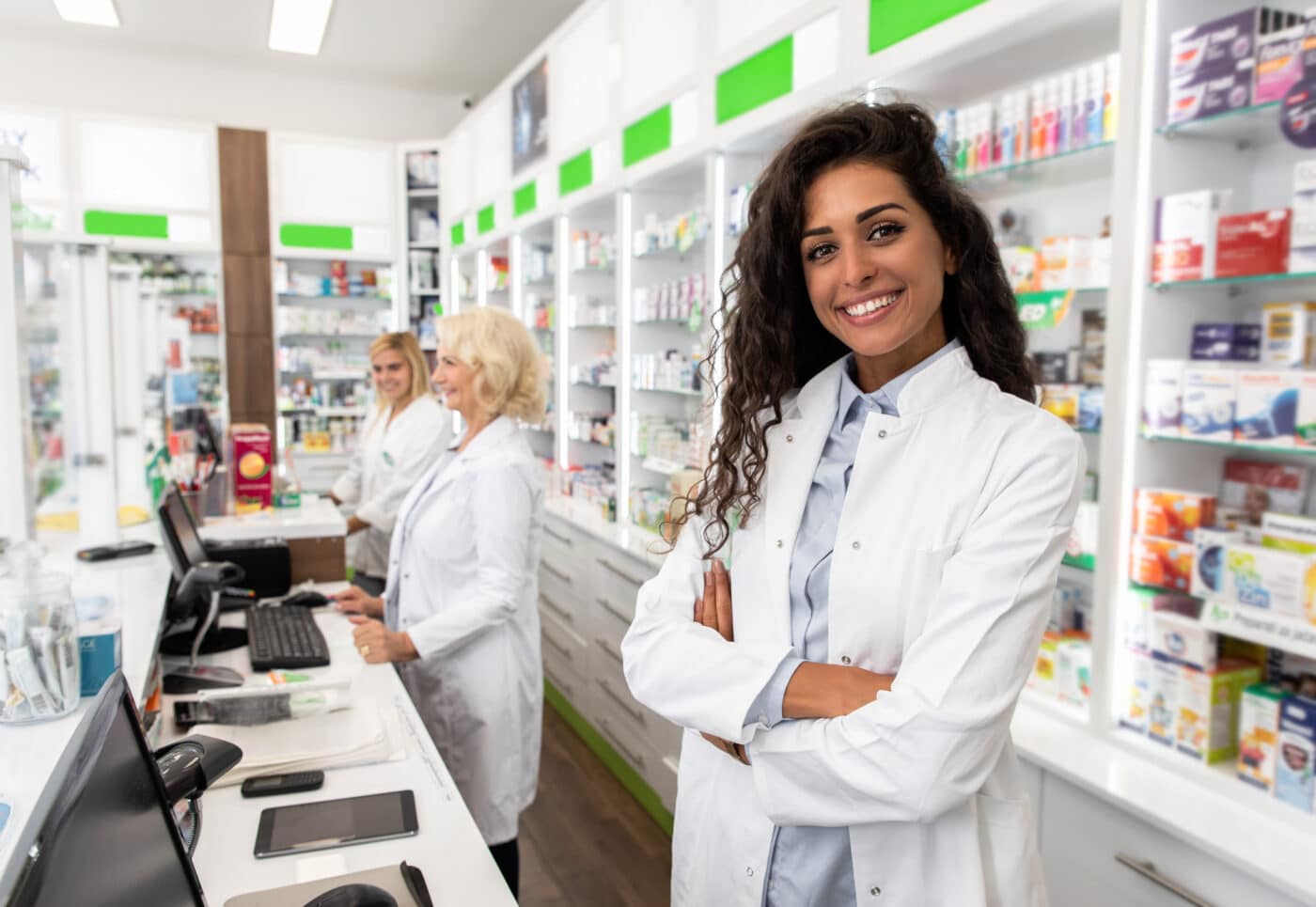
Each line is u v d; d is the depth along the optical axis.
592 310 4.37
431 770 1.40
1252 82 1.64
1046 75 2.23
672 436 3.44
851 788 0.91
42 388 3.39
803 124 1.06
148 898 0.70
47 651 1.23
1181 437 1.76
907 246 0.97
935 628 0.92
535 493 2.06
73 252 2.64
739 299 1.17
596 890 2.55
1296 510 1.81
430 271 6.84
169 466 3.52
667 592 1.18
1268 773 1.57
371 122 7.32
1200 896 1.45
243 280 6.33
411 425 3.46
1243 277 1.66
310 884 1.04
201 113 6.84
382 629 1.91
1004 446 0.97
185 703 1.61
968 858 0.98
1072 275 2.09
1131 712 1.82
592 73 3.96
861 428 1.11
